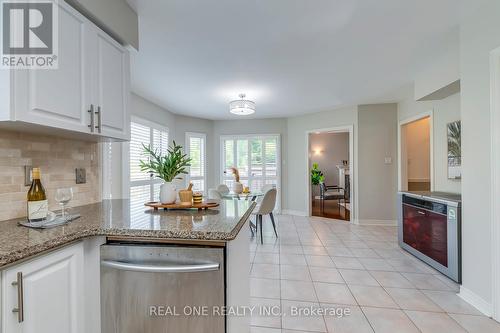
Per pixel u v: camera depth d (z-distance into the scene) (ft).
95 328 3.81
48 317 3.22
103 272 3.76
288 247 11.55
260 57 9.02
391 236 13.26
